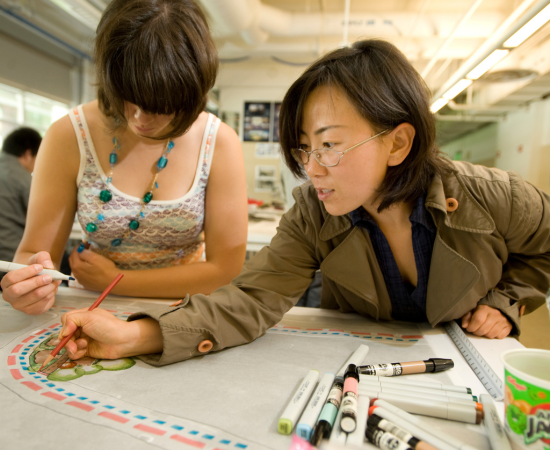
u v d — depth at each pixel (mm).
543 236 696
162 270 906
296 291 744
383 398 472
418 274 729
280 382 528
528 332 1235
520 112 3582
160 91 588
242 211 938
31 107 3555
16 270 692
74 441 392
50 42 3504
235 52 3334
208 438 402
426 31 2734
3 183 1936
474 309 739
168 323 572
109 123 798
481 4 2744
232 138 925
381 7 2992
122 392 491
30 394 481
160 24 580
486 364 574
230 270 943
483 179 680
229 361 592
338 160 549
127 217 872
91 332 573
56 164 835
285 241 750
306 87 549
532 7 1205
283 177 2104
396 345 667
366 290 728
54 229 864
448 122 4422
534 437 362
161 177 866
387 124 545
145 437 401
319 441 395
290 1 2955
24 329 689
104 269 884
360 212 693
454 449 379
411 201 685
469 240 668
